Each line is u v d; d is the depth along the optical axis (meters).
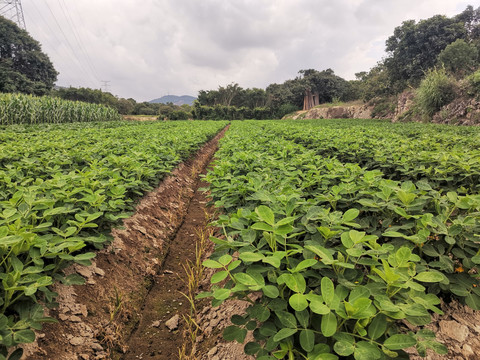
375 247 1.92
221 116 79.06
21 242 2.14
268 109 81.69
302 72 86.31
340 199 2.91
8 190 3.47
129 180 4.53
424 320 1.52
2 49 59.16
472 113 22.27
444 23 42.72
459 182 4.09
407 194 2.34
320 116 56.66
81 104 27.53
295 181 3.80
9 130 12.63
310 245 1.84
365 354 1.29
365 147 6.79
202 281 3.68
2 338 1.70
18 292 2.15
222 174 4.22
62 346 2.30
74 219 3.19
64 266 2.63
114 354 2.59
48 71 66.56
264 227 1.88
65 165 5.48
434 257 2.26
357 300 1.40
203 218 6.11
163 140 8.78
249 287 1.58
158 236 4.74
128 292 3.30
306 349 1.36
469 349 1.88
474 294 1.97
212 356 2.32
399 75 46.16
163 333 2.97
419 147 6.50
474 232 2.24
